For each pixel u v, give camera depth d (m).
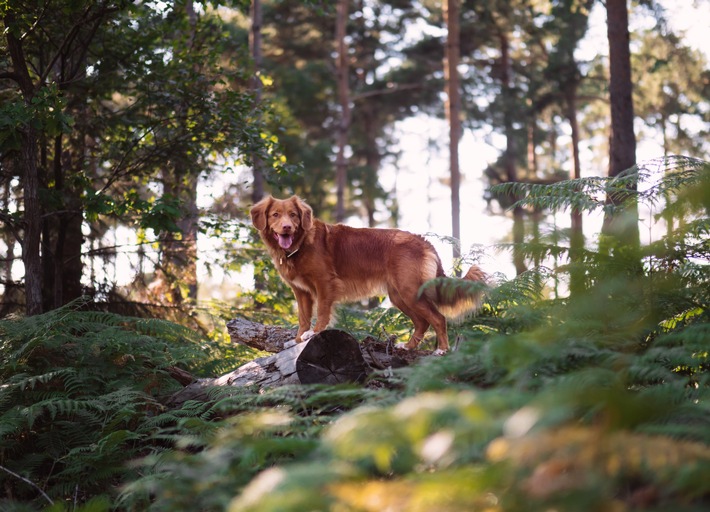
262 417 3.52
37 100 7.95
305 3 11.91
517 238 4.61
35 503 4.99
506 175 29.06
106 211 9.01
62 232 10.02
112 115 10.96
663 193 4.98
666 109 28.19
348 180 31.48
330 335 5.39
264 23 29.61
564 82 26.27
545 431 2.21
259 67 17.06
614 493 2.57
